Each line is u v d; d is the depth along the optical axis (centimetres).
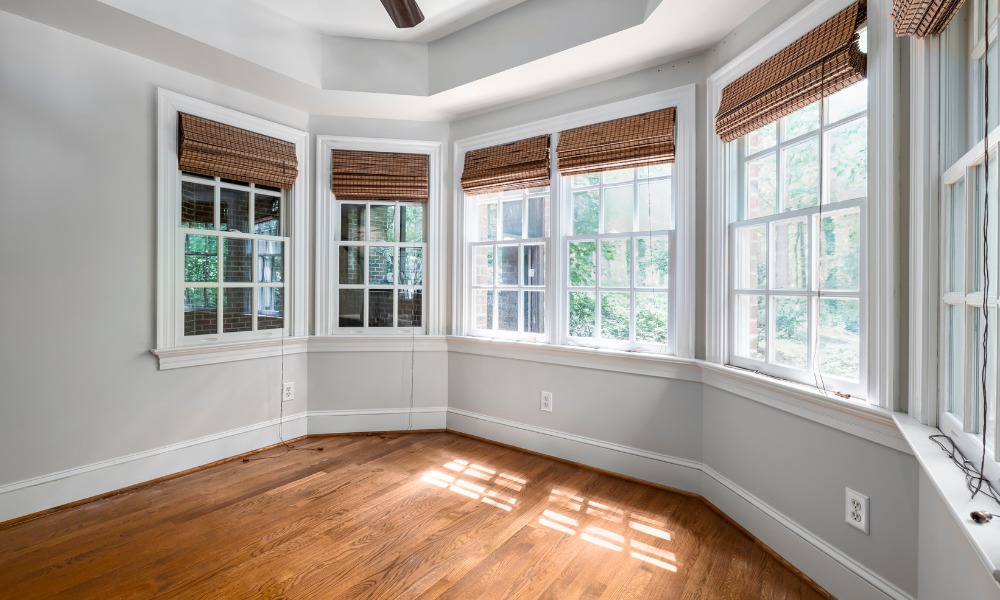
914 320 146
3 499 215
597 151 278
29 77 220
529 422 317
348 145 345
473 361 346
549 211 308
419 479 272
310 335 341
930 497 134
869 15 162
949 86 135
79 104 235
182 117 271
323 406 346
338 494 252
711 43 239
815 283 188
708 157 241
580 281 297
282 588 174
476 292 350
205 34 242
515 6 266
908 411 149
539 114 310
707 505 243
